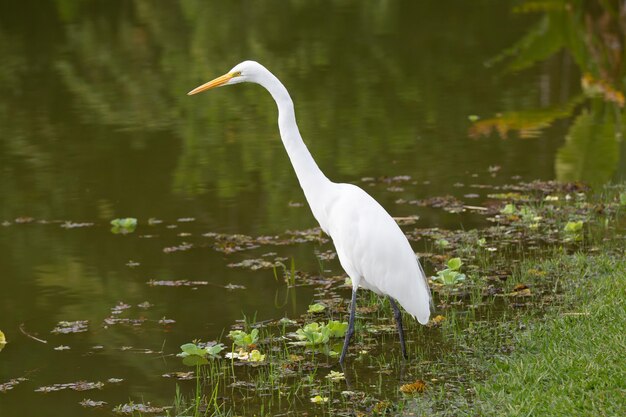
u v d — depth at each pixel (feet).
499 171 48.80
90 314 32.76
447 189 46.03
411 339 29.66
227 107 66.54
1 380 27.55
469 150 53.11
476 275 34.01
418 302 27.32
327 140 56.44
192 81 73.61
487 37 86.84
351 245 27.96
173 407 25.35
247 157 53.83
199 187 48.39
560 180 46.60
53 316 32.63
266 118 63.26
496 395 23.53
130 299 34.06
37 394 26.45
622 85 67.10
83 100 68.28
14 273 36.88
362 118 61.41
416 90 68.80
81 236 41.27
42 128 60.75
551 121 58.70
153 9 103.30
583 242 37.22
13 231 42.09
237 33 91.35
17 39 89.45
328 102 65.98
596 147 52.24
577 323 27.66
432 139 55.88
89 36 90.43
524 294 31.83
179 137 58.34
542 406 22.31
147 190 47.98
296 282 35.40
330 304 32.86
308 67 77.25
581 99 63.98
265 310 32.86
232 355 28.53
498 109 62.39
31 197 47.03
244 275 36.27
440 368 26.94
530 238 38.27
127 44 87.20
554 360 24.85
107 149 55.72
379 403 24.50
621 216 40.37
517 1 104.06
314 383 26.58
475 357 27.27
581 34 85.76
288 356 28.35
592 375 23.34
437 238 38.78
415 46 84.17
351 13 100.07
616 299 28.68
